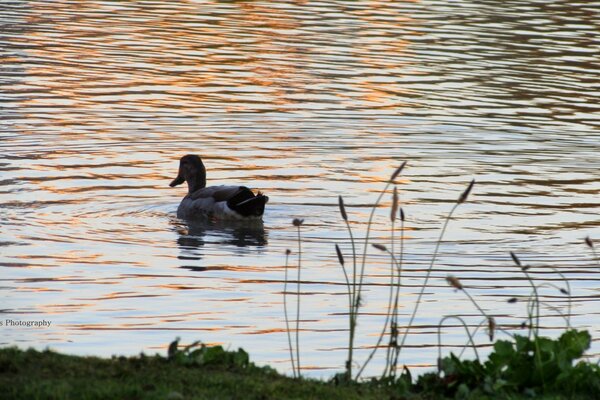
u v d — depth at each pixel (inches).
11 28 1366.9
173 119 965.2
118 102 1019.3
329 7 1578.5
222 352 378.0
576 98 1070.4
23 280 571.8
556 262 625.0
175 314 526.9
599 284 588.1
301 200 752.3
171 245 652.1
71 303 538.3
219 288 569.9
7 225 673.0
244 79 1127.6
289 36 1358.3
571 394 373.4
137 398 324.5
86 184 776.3
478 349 487.2
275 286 575.2
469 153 882.8
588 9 1577.3
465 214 720.3
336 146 895.7
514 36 1366.9
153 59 1213.7
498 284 585.9
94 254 624.7
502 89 1101.1
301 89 1087.0
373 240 664.4
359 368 456.8
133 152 867.4
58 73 1130.0
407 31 1396.4
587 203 751.1
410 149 891.4
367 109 1013.8
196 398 328.8
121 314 524.1
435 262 621.3
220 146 890.7
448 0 1649.9
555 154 885.2
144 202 748.6
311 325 515.2
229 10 1547.7
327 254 636.1
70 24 1414.9
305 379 374.6
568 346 393.1
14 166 808.9
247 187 770.2
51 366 352.2
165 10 1546.5
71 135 902.4
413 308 544.1
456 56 1248.2
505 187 789.2
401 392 366.9
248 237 669.9
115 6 1573.6
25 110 974.4
